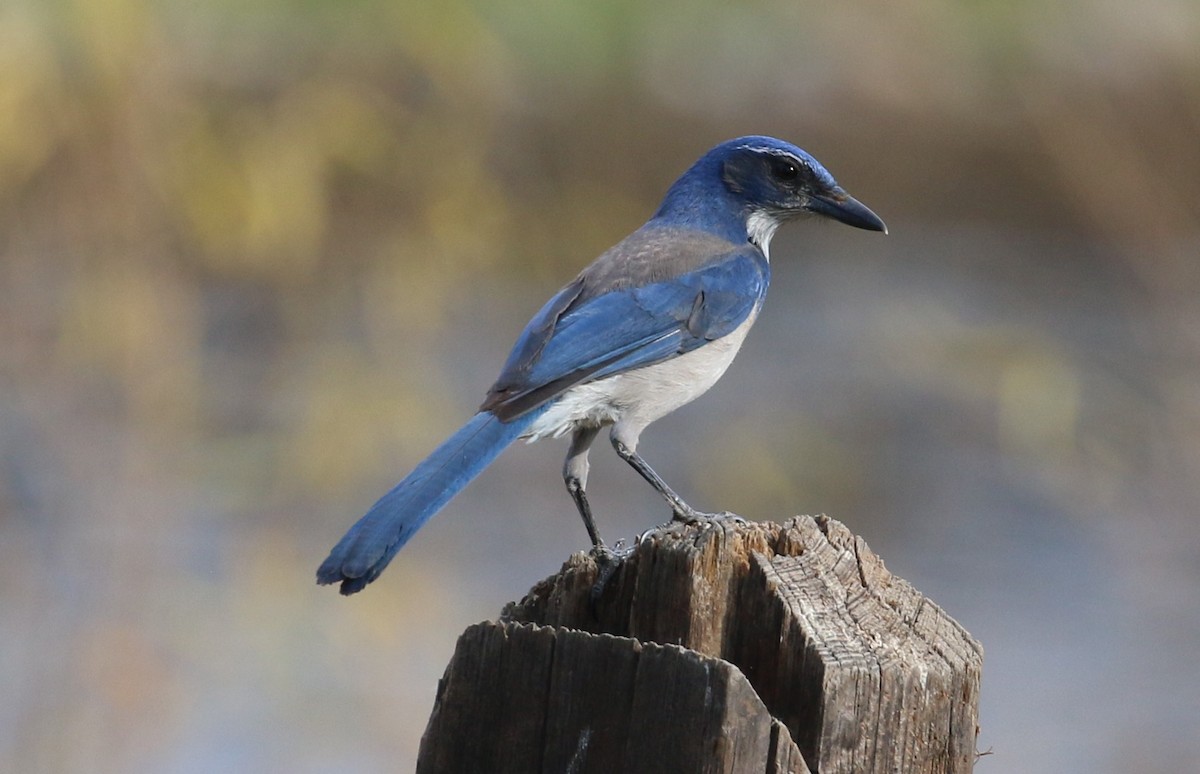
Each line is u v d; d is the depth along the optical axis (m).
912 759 5.65
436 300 17.38
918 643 5.83
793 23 25.78
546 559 14.55
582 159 23.70
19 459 14.47
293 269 17.05
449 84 17.31
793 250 24.86
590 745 5.38
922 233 25.09
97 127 14.71
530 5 23.50
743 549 6.06
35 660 11.84
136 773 11.20
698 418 18.28
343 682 12.24
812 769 5.59
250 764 11.27
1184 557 15.17
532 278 21.75
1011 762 11.69
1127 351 19.72
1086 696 12.74
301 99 15.91
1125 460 17.05
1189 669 13.10
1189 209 23.50
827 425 18.00
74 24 14.45
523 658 5.51
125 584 13.03
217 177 15.12
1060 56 25.05
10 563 13.15
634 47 24.67
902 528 15.79
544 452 17.64
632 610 6.09
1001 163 25.12
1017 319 21.03
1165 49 24.30
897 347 20.11
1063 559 15.14
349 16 17.56
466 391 17.20
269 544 13.71
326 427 15.48
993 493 16.48
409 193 17.12
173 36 15.62
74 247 14.91
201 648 12.40
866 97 25.78
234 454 15.11
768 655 5.84
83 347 15.02
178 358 15.48
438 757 5.62
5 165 14.30
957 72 25.47
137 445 14.89
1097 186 23.81
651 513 15.94
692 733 5.22
